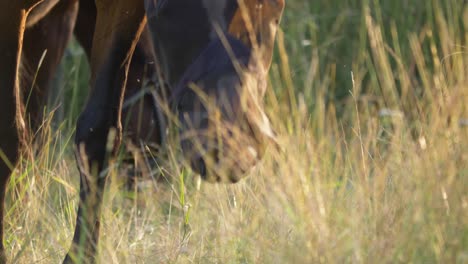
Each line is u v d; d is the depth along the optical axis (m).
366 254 12.27
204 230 14.56
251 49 11.99
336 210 13.36
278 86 21.28
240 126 11.80
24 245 14.16
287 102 21.64
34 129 17.70
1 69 14.00
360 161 15.68
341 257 12.14
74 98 20.73
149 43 16.25
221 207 14.53
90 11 18.06
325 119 20.61
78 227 13.88
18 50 14.03
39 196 15.79
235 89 11.82
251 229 13.72
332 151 17.48
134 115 17.09
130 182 17.36
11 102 14.09
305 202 13.24
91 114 14.10
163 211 16.97
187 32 12.07
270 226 13.62
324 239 12.33
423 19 23.69
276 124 16.77
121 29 14.02
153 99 17.14
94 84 14.22
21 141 14.30
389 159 14.64
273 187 14.02
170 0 12.10
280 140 13.41
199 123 11.84
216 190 15.24
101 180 14.00
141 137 17.19
